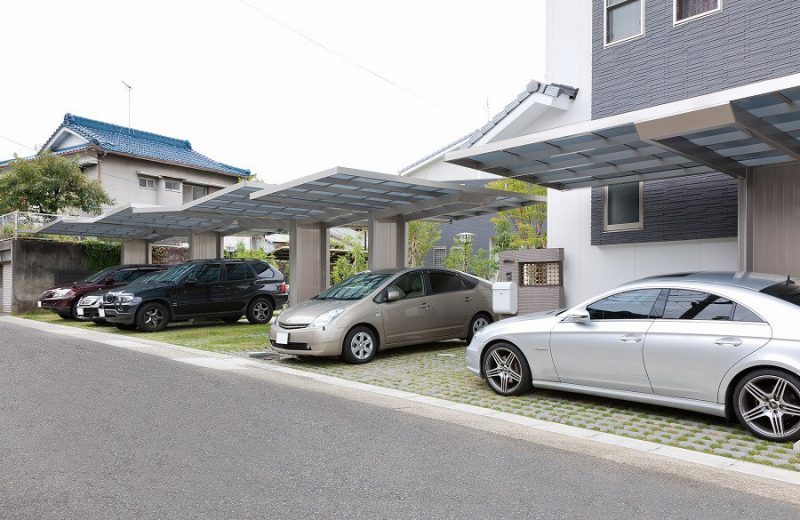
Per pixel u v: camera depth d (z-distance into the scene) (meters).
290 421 5.49
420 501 3.63
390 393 6.85
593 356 6.01
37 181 22.19
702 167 8.75
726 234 8.88
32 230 20.27
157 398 6.34
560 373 6.32
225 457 4.44
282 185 10.79
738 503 3.65
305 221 14.80
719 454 4.69
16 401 6.13
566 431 5.29
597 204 10.48
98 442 4.78
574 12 10.95
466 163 8.69
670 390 5.48
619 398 5.89
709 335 5.23
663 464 4.39
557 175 9.45
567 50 11.05
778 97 5.70
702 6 9.05
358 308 9.05
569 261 11.00
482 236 24.47
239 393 6.66
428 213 12.98
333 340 8.70
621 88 9.98
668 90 9.35
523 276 11.56
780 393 4.89
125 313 13.18
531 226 18.38
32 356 9.03
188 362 8.79
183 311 13.91
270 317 15.52
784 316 4.95
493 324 7.13
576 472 4.20
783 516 3.47
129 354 9.46
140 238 21.08
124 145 29.02
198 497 3.66
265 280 15.41
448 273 10.48
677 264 9.58
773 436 4.92
